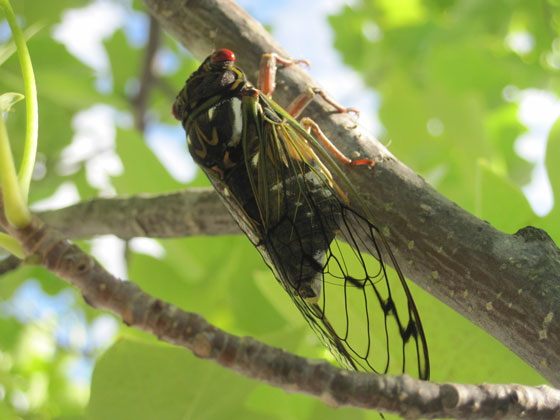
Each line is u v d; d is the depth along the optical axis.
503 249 0.28
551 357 0.28
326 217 0.29
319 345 0.31
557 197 0.30
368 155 0.29
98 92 0.41
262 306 0.33
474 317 0.28
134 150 0.35
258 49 0.30
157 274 0.35
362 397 0.27
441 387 0.27
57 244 0.27
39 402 0.41
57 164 0.42
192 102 0.30
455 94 0.47
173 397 0.29
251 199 0.30
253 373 0.27
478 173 0.30
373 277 0.29
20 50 0.27
